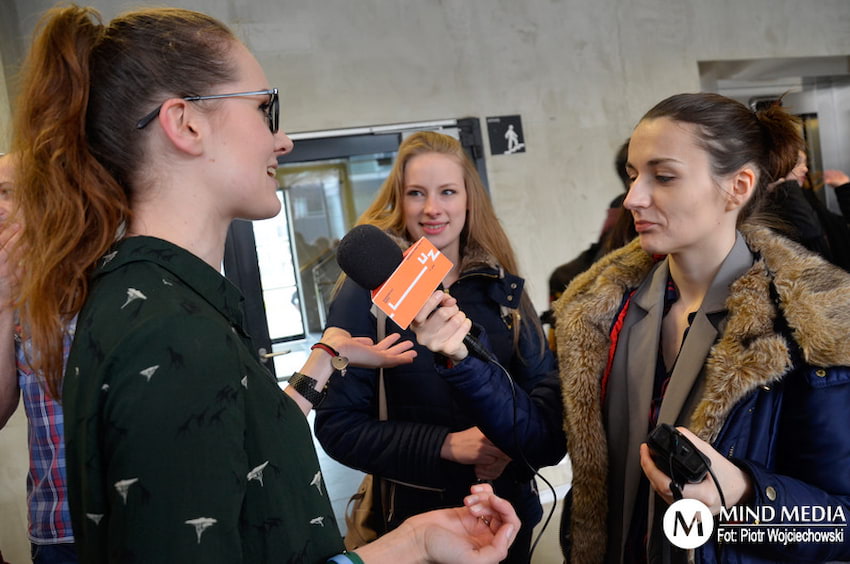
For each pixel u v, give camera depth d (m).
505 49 3.88
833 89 4.72
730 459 1.02
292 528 0.71
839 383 1.00
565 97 4.00
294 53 3.52
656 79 4.20
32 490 1.34
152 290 0.70
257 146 0.83
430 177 1.73
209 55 0.79
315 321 3.64
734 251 1.14
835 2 4.62
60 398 0.79
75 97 0.76
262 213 0.85
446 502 1.55
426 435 1.51
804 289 1.04
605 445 1.24
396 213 1.80
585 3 4.04
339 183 3.65
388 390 1.62
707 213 1.11
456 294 1.71
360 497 1.72
